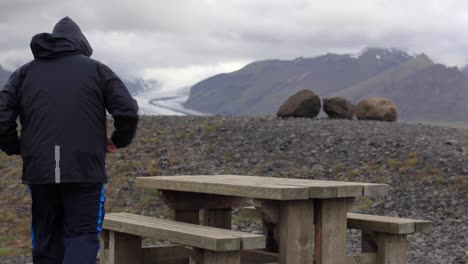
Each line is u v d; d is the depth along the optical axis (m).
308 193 4.76
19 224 13.52
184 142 18.86
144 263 5.74
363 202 12.83
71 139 4.23
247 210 6.73
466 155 15.47
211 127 20.20
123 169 16.73
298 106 24.83
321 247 4.98
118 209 13.88
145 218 5.80
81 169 4.23
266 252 5.72
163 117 23.23
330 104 26.00
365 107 26.11
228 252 4.54
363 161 15.90
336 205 5.05
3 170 18.19
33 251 4.51
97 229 4.34
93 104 4.34
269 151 17.44
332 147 17.25
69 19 4.63
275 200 4.91
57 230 4.53
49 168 4.18
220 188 5.20
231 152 17.58
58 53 4.43
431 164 14.75
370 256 5.28
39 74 4.37
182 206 6.04
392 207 12.43
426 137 18.09
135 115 4.39
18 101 4.43
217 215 6.27
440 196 12.70
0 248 10.84
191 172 16.25
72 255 4.18
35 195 4.37
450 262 8.17
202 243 4.50
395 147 16.69
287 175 15.52
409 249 9.10
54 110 4.26
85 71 4.38
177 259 5.86
